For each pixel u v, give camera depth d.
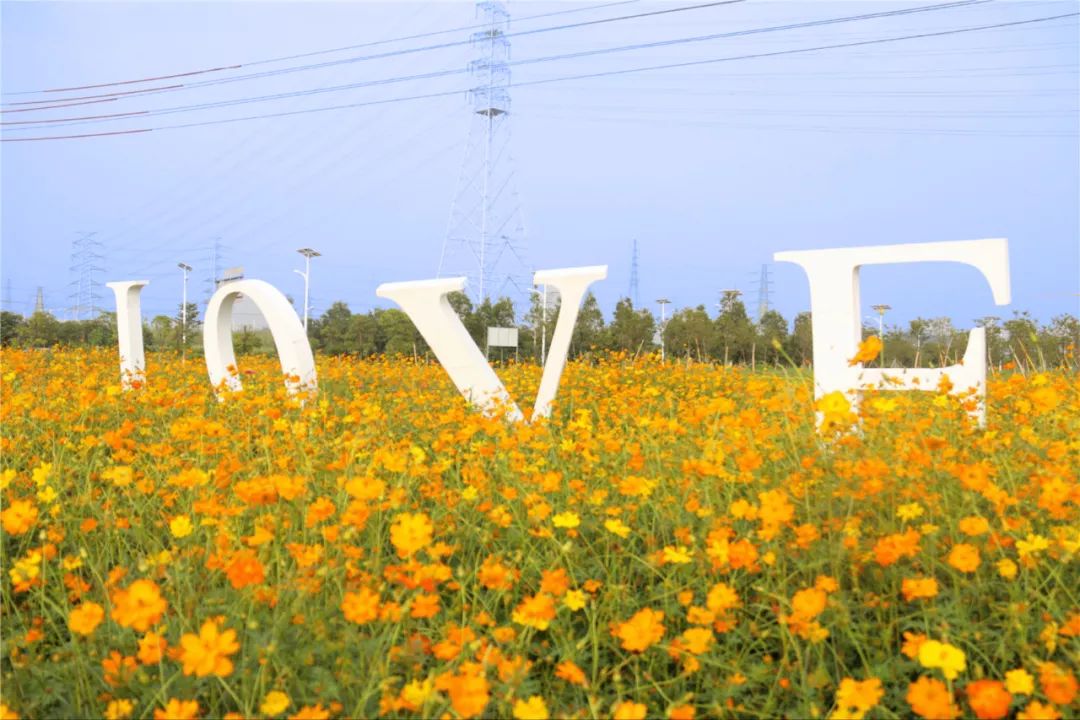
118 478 2.57
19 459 3.60
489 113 42.03
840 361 4.92
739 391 5.90
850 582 2.22
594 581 2.14
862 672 1.95
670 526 2.63
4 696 1.83
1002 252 4.66
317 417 4.28
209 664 1.47
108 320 23.61
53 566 2.52
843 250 4.95
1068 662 1.90
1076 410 3.79
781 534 2.29
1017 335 9.38
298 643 1.91
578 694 1.92
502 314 20.45
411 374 9.05
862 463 2.35
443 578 1.93
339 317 26.92
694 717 1.83
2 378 5.34
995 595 2.18
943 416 3.34
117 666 1.79
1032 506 2.46
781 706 1.89
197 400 4.44
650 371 8.28
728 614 2.09
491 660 1.68
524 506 2.74
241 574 1.83
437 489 2.88
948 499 2.41
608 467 3.14
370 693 1.62
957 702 1.85
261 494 2.18
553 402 5.38
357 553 2.07
